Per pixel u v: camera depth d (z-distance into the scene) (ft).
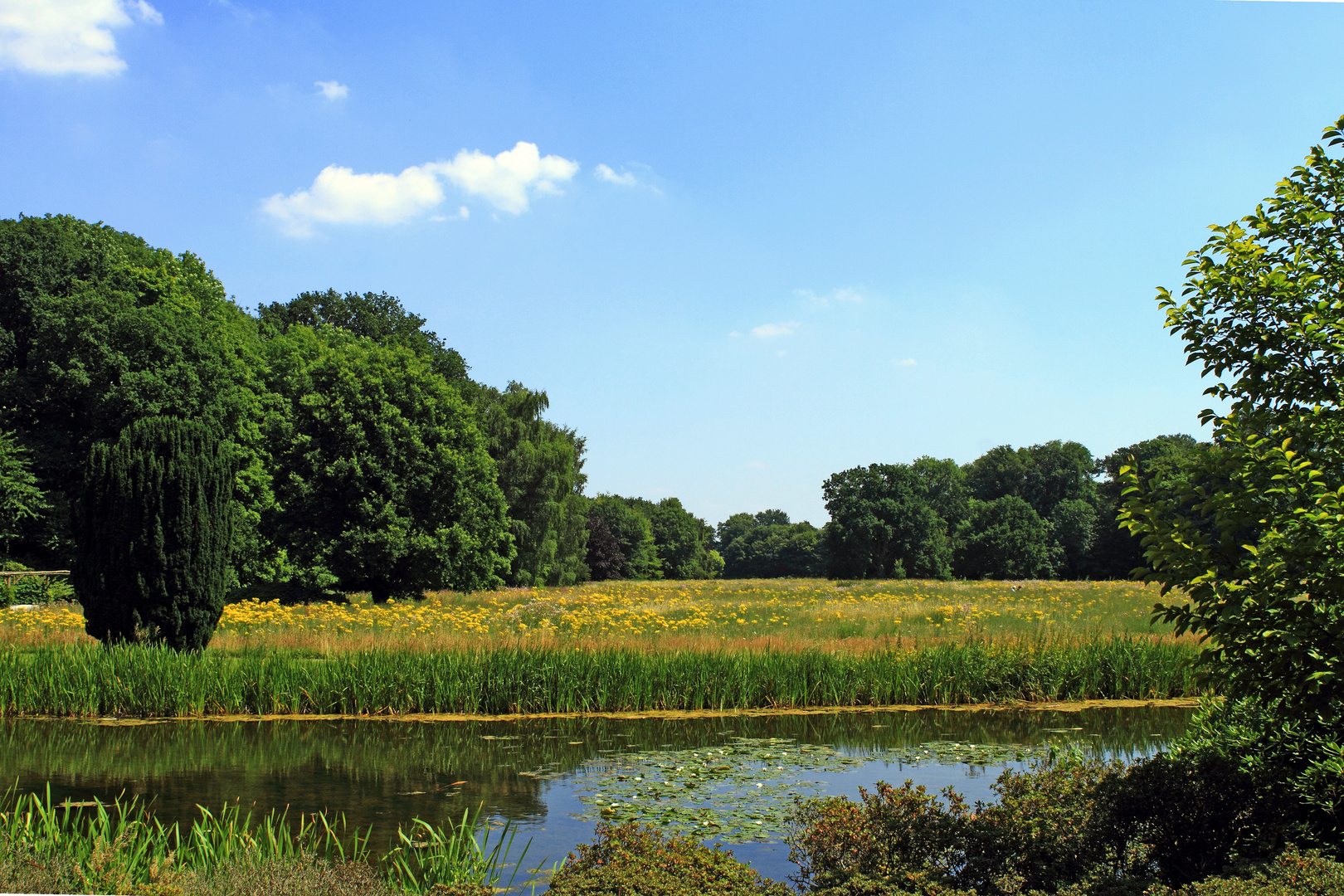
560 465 177.06
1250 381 17.70
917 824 17.88
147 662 46.03
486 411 175.11
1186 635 60.39
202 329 112.16
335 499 118.83
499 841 24.32
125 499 48.91
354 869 18.52
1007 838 17.33
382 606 96.32
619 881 14.71
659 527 373.20
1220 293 18.45
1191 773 18.54
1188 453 19.53
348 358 126.62
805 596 129.80
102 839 19.38
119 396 98.32
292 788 31.14
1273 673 17.08
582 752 37.83
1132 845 17.87
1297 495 16.74
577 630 66.23
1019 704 51.42
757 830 25.98
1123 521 19.35
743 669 51.31
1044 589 138.00
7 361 108.06
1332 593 15.93
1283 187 18.58
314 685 47.39
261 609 72.28
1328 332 16.89
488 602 105.60
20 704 45.37
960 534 283.79
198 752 37.19
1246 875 15.31
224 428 107.45
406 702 47.73
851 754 37.47
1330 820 17.74
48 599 85.35
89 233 124.26
